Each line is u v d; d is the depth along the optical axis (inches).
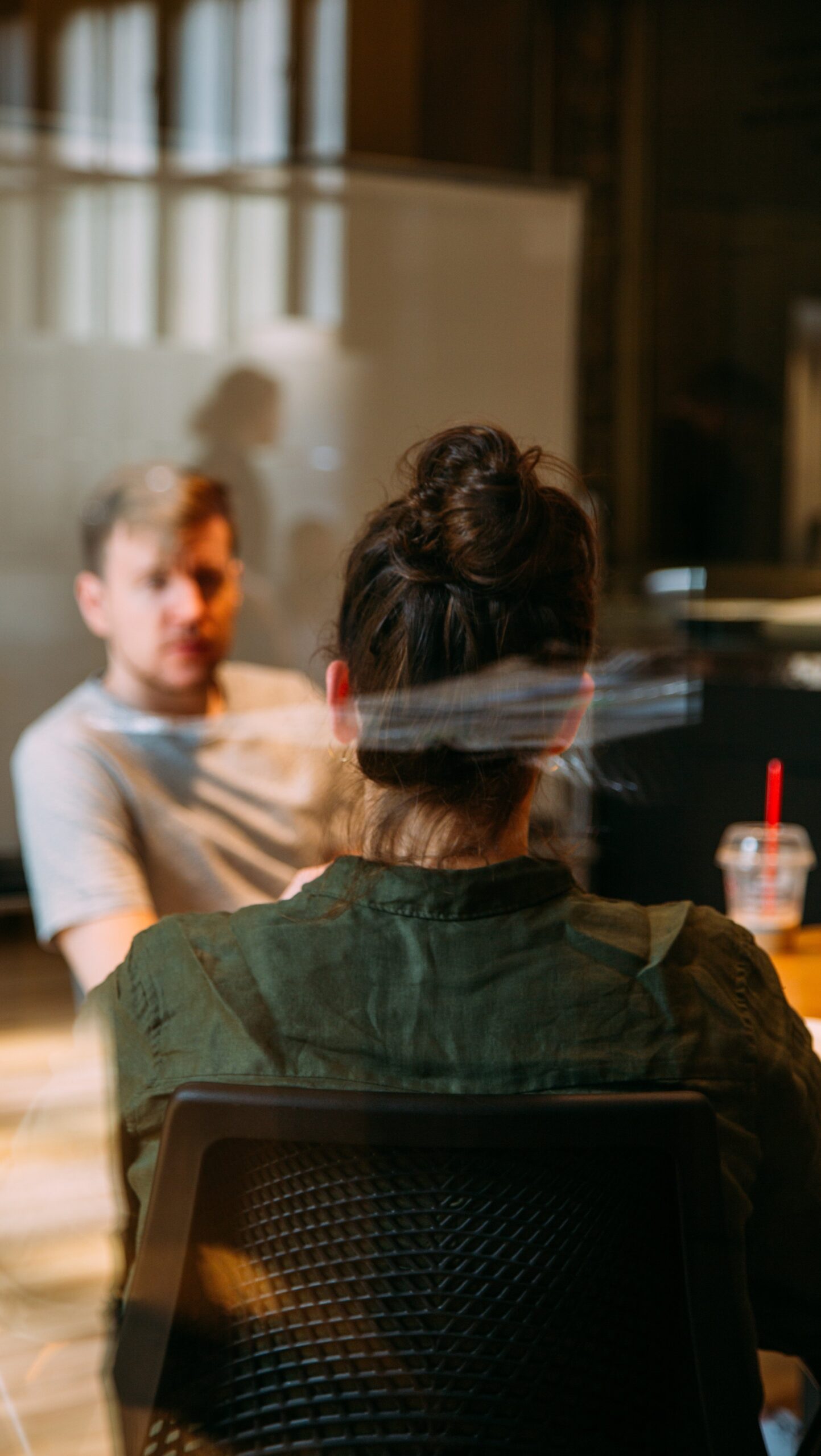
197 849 61.9
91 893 59.8
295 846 62.4
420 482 30.0
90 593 68.2
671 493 201.2
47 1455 30.6
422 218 155.6
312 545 149.2
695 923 29.0
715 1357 25.9
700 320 200.7
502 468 29.4
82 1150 30.6
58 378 140.0
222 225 147.6
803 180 202.2
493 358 160.2
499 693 29.0
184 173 145.5
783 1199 28.2
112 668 65.7
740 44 196.7
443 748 28.7
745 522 203.8
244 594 142.8
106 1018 28.8
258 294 149.2
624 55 191.3
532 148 189.6
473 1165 25.2
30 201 140.5
